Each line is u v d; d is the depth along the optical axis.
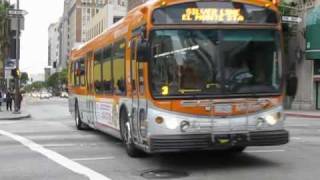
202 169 11.25
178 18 10.77
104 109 16.20
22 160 12.88
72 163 12.30
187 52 10.75
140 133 11.70
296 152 13.80
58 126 23.89
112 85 14.90
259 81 10.95
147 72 10.76
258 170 11.01
